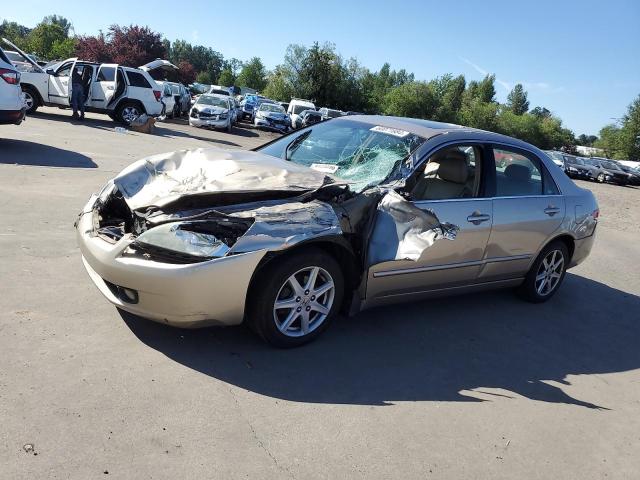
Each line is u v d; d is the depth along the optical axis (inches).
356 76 1984.5
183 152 171.5
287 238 137.5
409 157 170.9
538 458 125.1
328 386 138.2
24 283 165.9
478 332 189.9
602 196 848.9
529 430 135.5
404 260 164.7
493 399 147.1
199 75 3939.5
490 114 2719.0
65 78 678.5
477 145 190.4
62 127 586.6
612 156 2596.0
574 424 142.1
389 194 157.8
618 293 270.4
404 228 152.9
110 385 122.3
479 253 188.4
